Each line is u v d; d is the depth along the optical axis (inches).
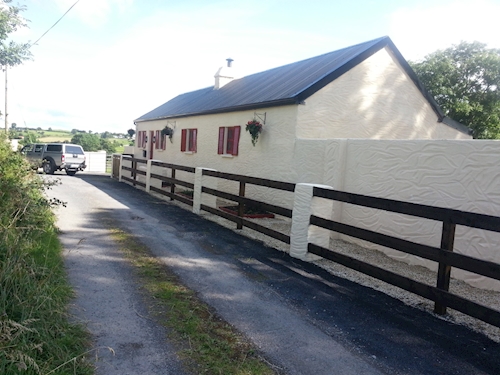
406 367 118.2
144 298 156.8
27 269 133.3
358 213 274.7
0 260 131.8
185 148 606.2
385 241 178.1
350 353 124.8
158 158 726.5
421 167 229.3
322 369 114.8
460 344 134.3
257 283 183.2
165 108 780.0
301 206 227.1
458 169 208.2
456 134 477.7
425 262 226.4
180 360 115.0
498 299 181.0
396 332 141.0
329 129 375.2
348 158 284.8
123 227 280.1
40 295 119.6
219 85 637.9
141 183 523.8
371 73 397.1
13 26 570.6
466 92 749.3
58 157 737.0
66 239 235.3
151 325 134.6
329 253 207.5
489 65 728.3
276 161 384.8
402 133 425.4
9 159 259.1
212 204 363.6
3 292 108.7
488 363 122.6
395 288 186.7
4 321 98.1
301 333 136.4
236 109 447.5
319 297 170.6
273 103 379.9
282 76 480.4
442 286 154.3
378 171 259.0
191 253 225.3
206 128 536.1
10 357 91.6
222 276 189.8
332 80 369.7
